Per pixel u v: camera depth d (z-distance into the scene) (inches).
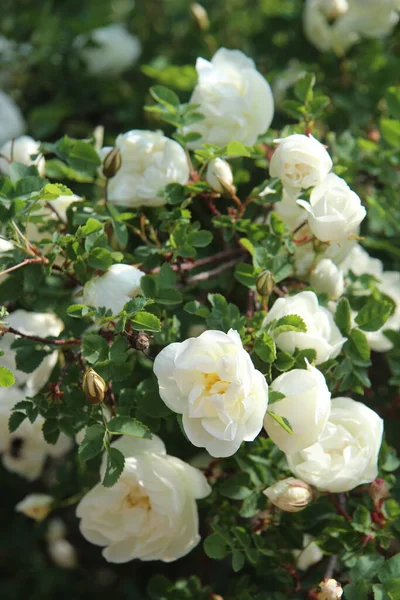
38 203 35.7
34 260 35.4
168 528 35.1
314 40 44.7
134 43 47.4
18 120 45.6
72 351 35.7
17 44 47.5
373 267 40.6
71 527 48.1
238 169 39.4
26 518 47.9
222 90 37.9
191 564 44.7
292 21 46.0
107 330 34.9
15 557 48.4
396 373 38.5
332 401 35.4
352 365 35.9
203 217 39.7
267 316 34.7
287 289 37.1
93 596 48.0
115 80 47.6
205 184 36.9
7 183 35.9
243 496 35.9
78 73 47.1
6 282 37.2
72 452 40.8
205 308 35.0
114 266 35.1
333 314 37.2
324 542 36.1
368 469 35.1
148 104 45.8
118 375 35.1
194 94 38.4
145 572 47.2
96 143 39.5
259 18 49.9
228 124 37.9
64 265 35.8
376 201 39.6
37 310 38.0
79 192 40.2
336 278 36.8
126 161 37.4
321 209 35.2
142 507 35.4
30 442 39.2
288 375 33.6
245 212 39.5
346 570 37.2
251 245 36.1
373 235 42.2
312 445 34.1
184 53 47.3
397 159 40.4
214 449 32.8
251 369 32.5
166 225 36.8
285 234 36.7
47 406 34.9
